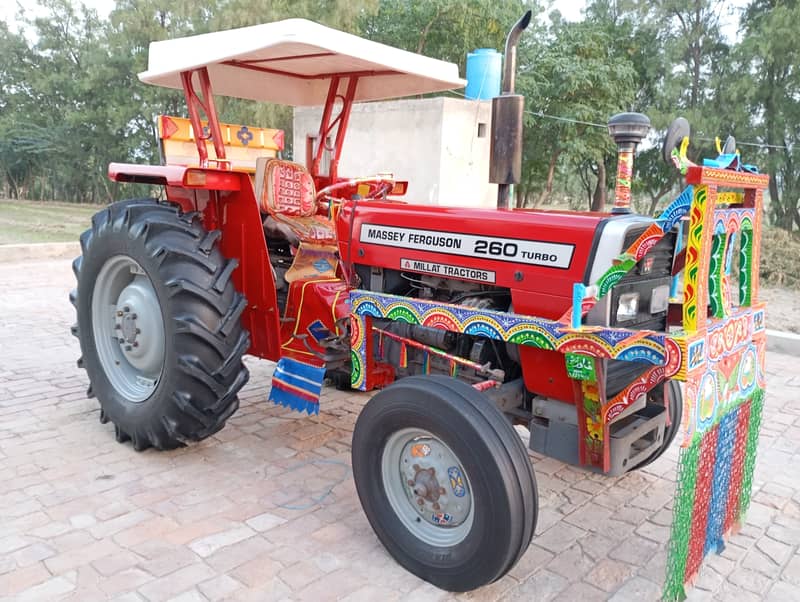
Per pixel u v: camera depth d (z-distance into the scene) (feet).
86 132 77.92
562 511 10.25
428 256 9.41
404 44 62.90
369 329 10.03
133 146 75.66
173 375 10.80
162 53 11.63
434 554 8.12
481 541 7.55
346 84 14.08
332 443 12.43
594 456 8.57
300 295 11.78
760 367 9.07
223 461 11.55
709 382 7.55
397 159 32.30
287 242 13.91
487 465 7.35
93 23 80.84
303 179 13.69
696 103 44.29
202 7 66.54
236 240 11.76
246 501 10.15
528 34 57.67
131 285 12.09
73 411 13.61
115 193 80.18
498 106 10.36
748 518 10.18
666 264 8.85
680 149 6.93
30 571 8.17
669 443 10.69
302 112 36.14
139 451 11.73
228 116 59.16
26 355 17.38
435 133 30.76
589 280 7.85
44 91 78.69
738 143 41.37
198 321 10.65
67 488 10.35
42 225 54.44
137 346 11.76
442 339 9.62
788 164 40.37
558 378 8.41
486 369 9.03
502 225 8.66
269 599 7.80
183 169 10.78
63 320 21.30
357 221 10.34
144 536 9.05
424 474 8.32
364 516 9.84
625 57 49.29
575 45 48.19
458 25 59.47
